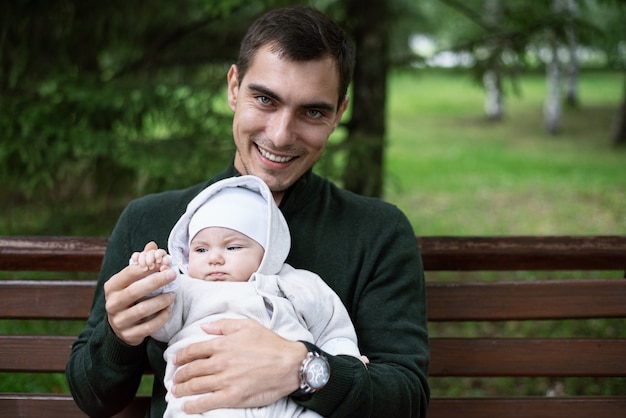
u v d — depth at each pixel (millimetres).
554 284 2074
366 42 4762
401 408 1635
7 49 4746
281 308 1606
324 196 1905
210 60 5094
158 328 1548
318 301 1675
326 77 1703
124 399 1741
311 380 1514
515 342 2072
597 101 19562
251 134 1754
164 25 5285
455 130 16750
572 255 2072
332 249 1836
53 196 5266
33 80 4863
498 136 15828
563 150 13883
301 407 1576
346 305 1800
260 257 1685
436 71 5051
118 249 1854
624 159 12656
